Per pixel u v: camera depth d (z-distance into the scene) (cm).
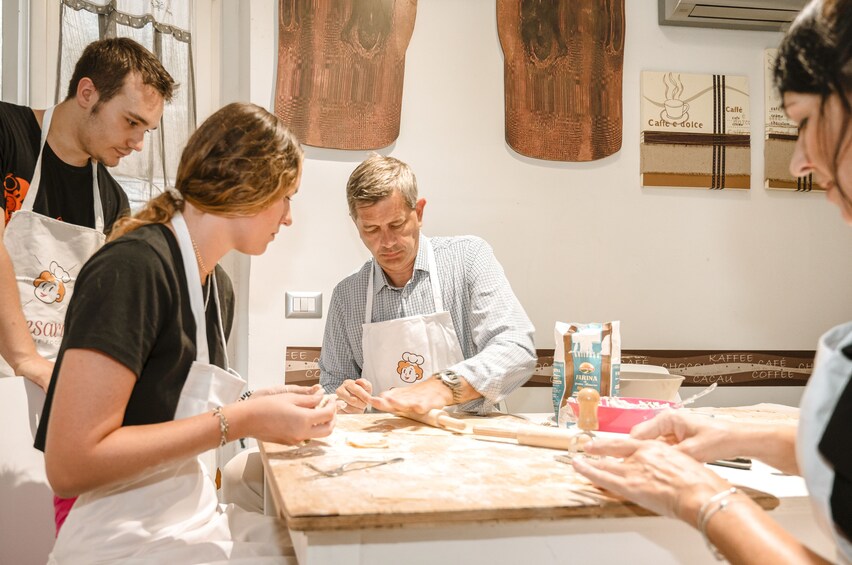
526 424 143
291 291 236
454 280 189
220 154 110
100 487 98
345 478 99
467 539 87
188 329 112
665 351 256
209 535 116
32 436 154
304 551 87
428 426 145
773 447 96
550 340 251
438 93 246
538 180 251
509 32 248
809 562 69
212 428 104
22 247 176
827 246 269
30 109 186
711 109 260
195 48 239
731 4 245
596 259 254
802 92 75
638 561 92
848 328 78
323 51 236
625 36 257
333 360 198
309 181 237
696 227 261
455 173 246
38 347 178
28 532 153
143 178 227
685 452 97
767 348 264
